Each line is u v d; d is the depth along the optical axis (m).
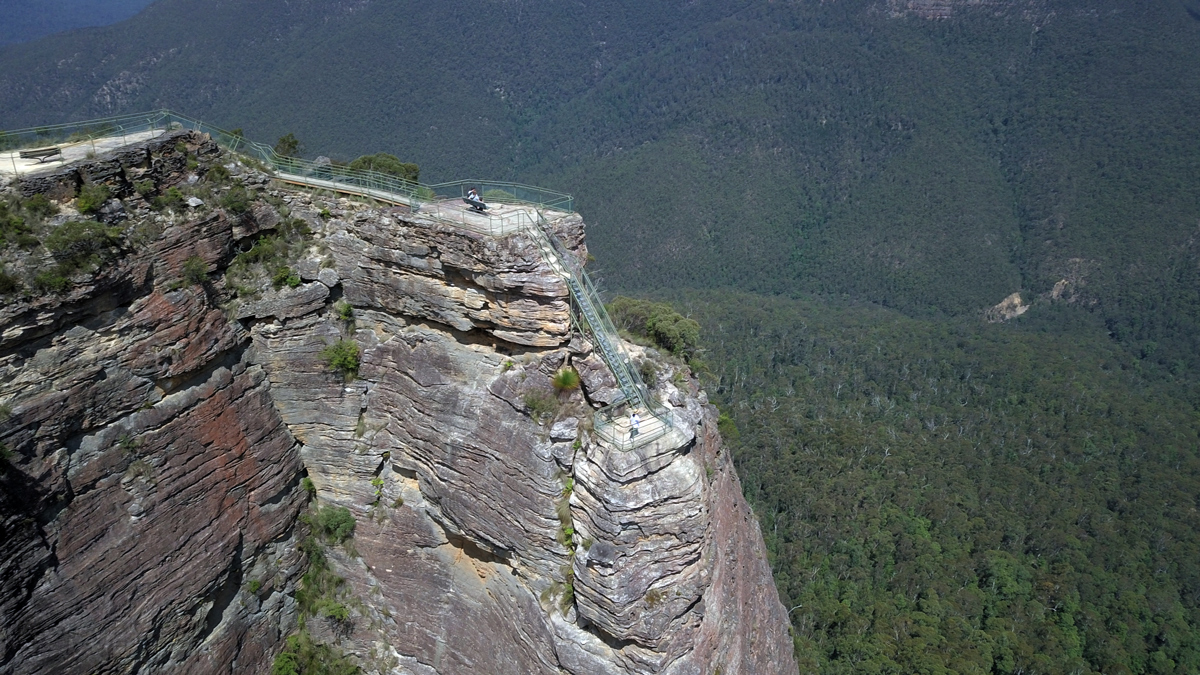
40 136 34.62
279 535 37.31
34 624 27.44
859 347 177.50
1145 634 83.19
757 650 40.91
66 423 28.06
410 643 38.41
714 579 32.84
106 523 29.55
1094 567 92.44
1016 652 75.25
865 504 100.75
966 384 158.12
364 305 36.31
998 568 89.12
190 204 33.12
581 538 30.14
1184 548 100.44
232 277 34.91
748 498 101.31
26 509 26.86
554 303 31.17
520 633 33.41
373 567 38.78
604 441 29.36
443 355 34.34
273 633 37.41
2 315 26.00
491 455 32.69
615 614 28.95
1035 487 112.94
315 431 37.56
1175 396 164.88
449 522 35.78
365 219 34.62
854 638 70.44
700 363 62.19
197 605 33.41
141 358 30.39
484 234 31.28
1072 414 142.62
